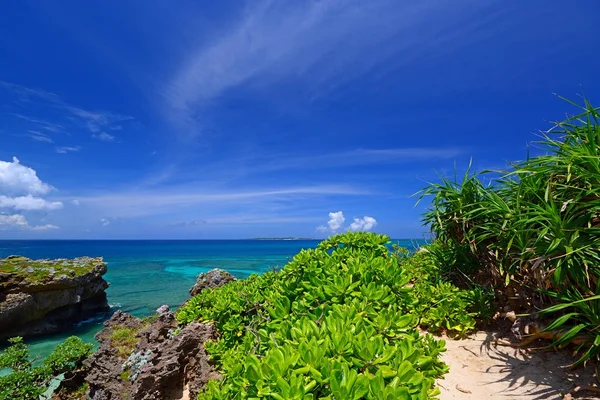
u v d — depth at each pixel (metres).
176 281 41.06
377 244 5.71
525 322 4.46
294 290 4.45
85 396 10.73
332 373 2.11
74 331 23.05
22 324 21.56
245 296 5.68
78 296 24.36
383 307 3.65
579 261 3.50
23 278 21.98
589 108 3.70
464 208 5.22
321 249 5.89
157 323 10.52
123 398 8.91
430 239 7.46
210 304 7.74
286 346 2.52
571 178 3.89
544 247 3.75
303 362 2.34
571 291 3.77
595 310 3.36
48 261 25.72
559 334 3.97
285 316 3.71
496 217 4.75
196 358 7.22
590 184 3.59
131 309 27.64
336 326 2.79
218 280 12.30
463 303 5.20
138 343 10.66
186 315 8.21
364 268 4.19
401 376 2.26
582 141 3.86
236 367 3.63
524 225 4.10
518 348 4.42
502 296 5.26
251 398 2.20
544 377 3.72
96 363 10.81
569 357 3.99
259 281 5.98
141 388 7.50
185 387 7.28
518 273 4.59
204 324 7.61
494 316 5.37
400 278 4.16
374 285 3.71
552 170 3.96
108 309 27.73
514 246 4.46
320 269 4.41
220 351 5.56
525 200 4.45
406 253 9.12
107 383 9.94
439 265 6.55
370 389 2.05
